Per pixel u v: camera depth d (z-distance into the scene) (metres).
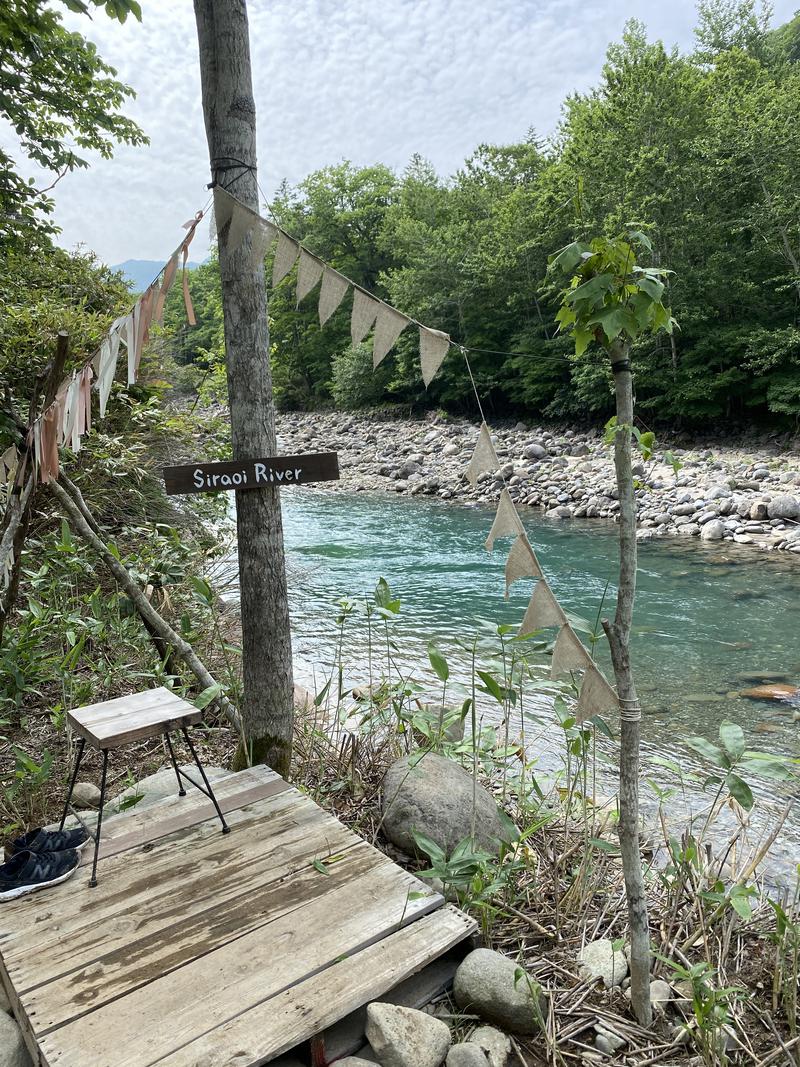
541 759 4.09
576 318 1.71
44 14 5.52
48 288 7.08
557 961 2.09
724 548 10.30
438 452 21.08
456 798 2.66
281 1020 1.60
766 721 4.77
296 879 2.12
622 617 1.74
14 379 4.95
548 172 21.52
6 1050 1.66
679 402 18.12
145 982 1.73
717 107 17.19
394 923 1.92
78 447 2.07
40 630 3.68
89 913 1.99
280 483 2.75
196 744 3.56
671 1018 1.89
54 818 2.87
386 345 1.75
